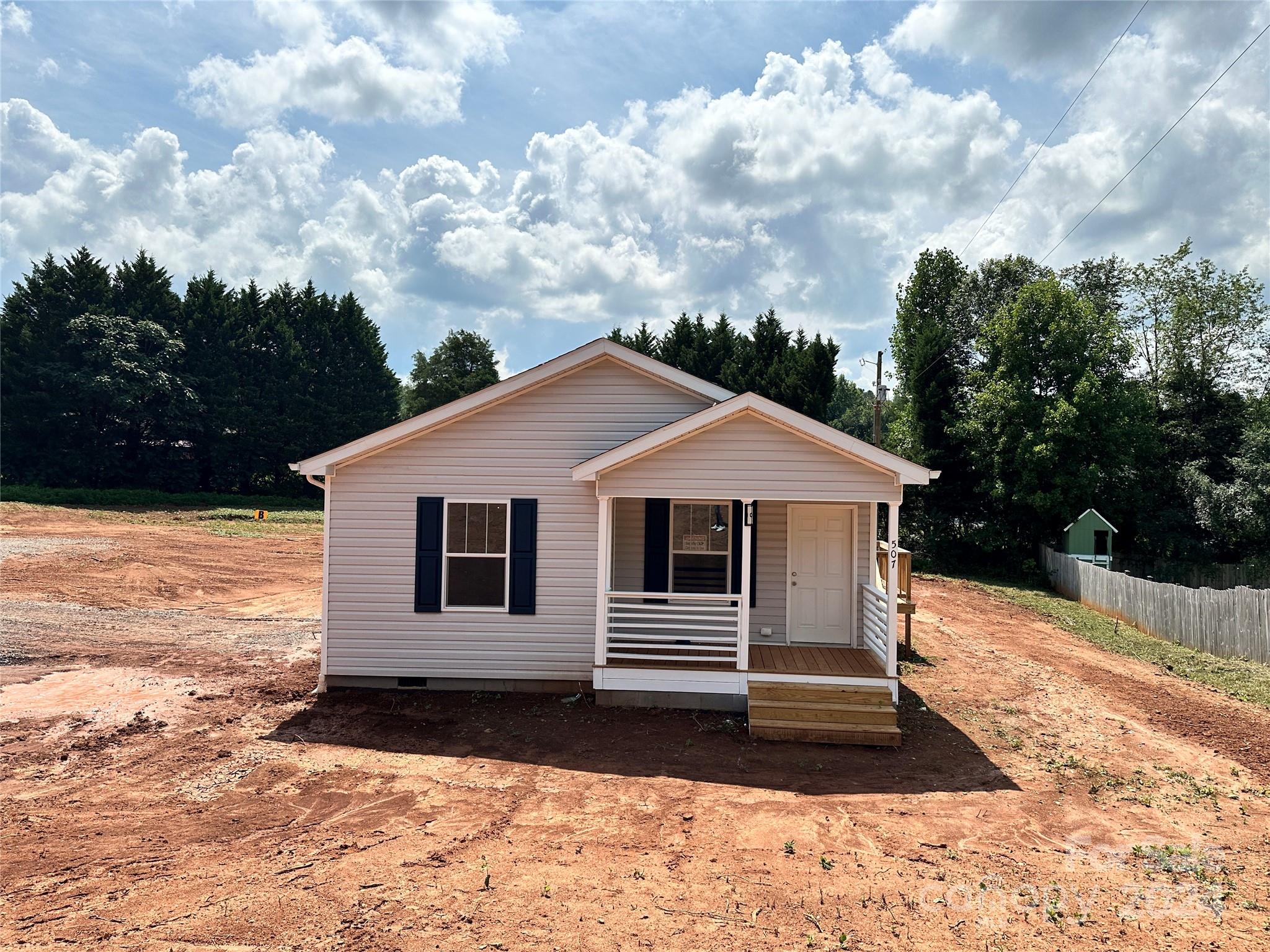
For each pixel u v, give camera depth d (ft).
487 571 40.06
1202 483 98.27
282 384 176.14
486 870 20.62
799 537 42.42
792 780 28.55
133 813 24.61
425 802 25.86
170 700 37.19
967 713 37.35
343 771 28.73
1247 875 21.15
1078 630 62.64
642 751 31.55
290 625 56.59
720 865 21.24
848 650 40.96
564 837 23.04
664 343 144.25
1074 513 93.71
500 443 40.06
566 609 39.63
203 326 171.42
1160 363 120.06
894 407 134.41
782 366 122.01
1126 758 31.24
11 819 23.91
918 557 108.06
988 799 26.78
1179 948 17.28
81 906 18.44
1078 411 92.68
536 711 36.78
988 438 100.63
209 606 63.87
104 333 151.84
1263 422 98.48
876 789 27.73
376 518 39.93
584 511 39.86
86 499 134.51
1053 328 96.07
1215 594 52.65
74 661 43.62
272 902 18.62
